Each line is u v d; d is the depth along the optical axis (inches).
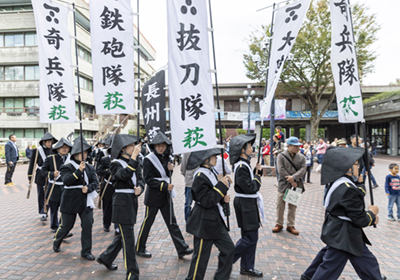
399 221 243.0
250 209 143.1
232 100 1193.4
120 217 138.4
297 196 196.1
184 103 131.0
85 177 167.3
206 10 132.6
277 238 198.7
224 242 124.3
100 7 168.6
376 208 118.0
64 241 192.1
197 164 124.6
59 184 210.1
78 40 922.7
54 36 179.0
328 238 114.7
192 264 122.7
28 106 920.9
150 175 163.8
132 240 138.1
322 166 123.2
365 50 824.3
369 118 1056.8
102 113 169.2
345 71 147.9
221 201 127.6
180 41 131.5
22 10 893.8
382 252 176.6
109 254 145.9
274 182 454.9
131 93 169.8
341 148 123.0
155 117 177.0
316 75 890.1
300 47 836.6
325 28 812.6
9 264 155.8
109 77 169.2
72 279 139.8
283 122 1162.0
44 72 178.4
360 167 148.3
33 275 143.3
